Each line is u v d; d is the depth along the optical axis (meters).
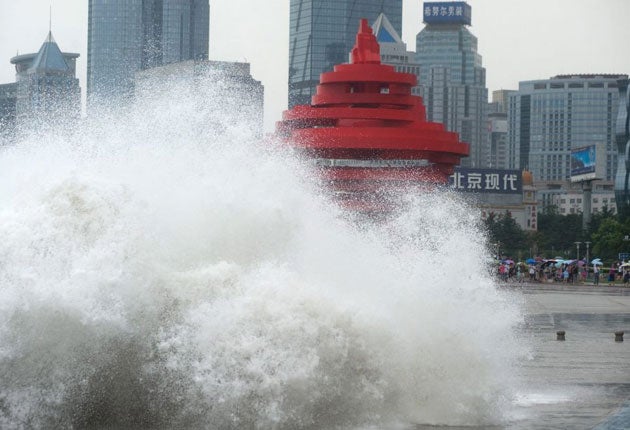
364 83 161.00
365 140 151.50
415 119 159.00
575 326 47.41
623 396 23.81
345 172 152.12
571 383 26.11
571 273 115.06
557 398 23.42
